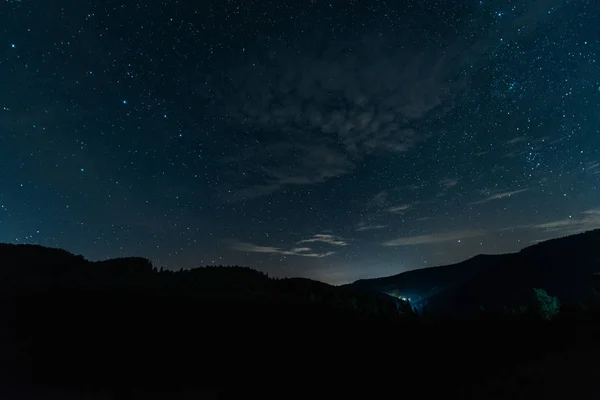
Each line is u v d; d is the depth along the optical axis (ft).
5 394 15.35
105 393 16.17
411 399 17.10
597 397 14.43
